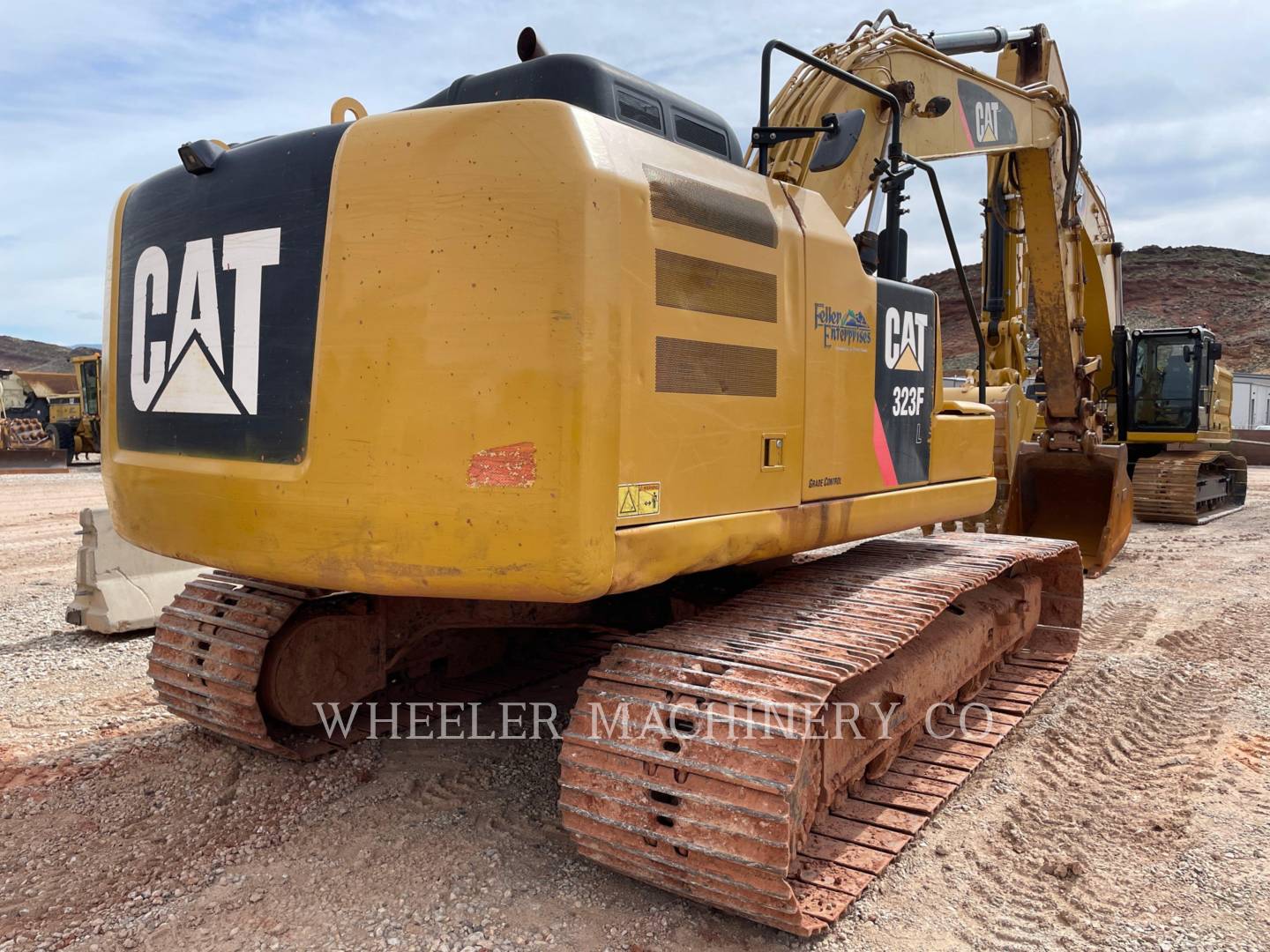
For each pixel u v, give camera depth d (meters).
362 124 2.95
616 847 2.90
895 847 3.31
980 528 10.02
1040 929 2.97
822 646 3.10
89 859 3.32
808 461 3.65
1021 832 3.62
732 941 2.84
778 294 3.46
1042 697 5.25
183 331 3.35
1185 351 13.46
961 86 6.48
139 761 4.16
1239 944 2.89
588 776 2.93
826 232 3.77
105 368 3.78
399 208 2.83
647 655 3.12
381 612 4.34
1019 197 9.02
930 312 4.60
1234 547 10.75
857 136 3.89
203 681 4.00
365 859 3.30
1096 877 3.30
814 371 3.67
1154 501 12.91
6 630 6.50
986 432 5.27
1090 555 9.12
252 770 4.02
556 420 2.66
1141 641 6.52
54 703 4.95
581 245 2.67
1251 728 4.79
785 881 2.62
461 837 3.46
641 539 2.85
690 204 3.06
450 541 2.77
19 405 25.98
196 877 3.19
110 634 6.27
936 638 4.37
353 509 2.88
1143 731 4.77
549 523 2.67
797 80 5.22
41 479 18.81
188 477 3.28
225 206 3.22
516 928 2.88
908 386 4.40
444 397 2.76
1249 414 33.72
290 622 4.04
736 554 3.27
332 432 2.90
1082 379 8.95
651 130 3.41
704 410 3.11
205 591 4.35
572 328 2.66
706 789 2.72
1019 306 10.44
